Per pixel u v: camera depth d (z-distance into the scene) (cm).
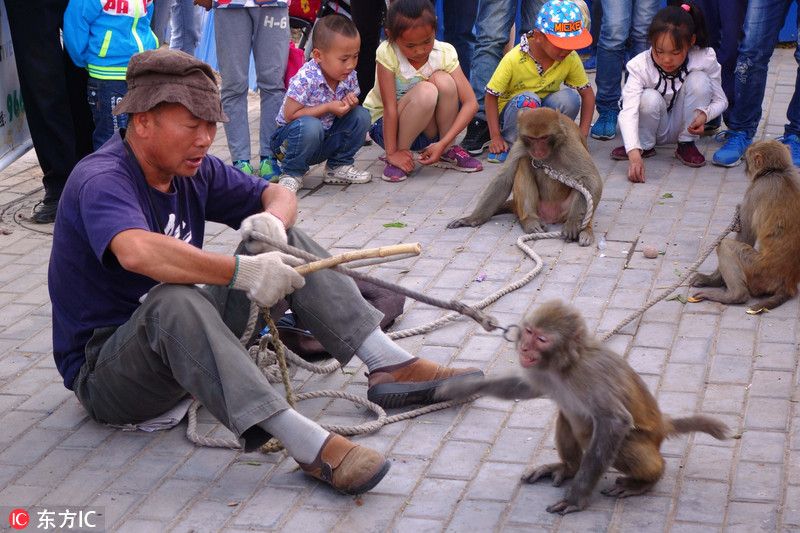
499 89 818
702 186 755
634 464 359
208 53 1184
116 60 714
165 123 380
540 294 571
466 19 950
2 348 527
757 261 536
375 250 388
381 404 448
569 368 345
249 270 378
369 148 916
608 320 532
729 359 480
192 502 380
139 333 385
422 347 512
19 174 862
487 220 698
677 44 764
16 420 450
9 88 819
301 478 395
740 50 794
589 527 351
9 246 686
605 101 900
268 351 474
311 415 448
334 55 748
